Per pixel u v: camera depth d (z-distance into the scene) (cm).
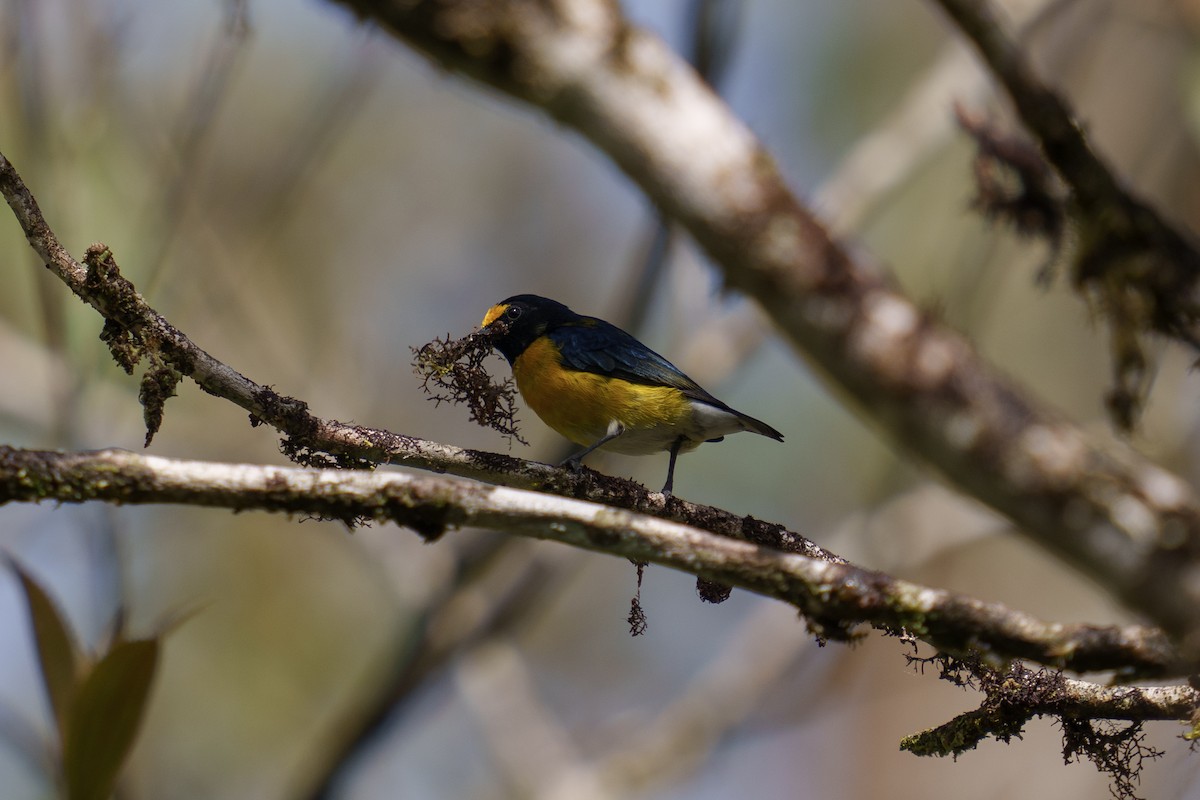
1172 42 1387
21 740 932
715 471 1540
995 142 628
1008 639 432
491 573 1258
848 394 382
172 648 1411
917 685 1555
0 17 1050
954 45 1255
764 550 457
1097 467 357
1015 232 632
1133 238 491
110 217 1070
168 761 1357
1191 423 1113
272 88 1548
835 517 1500
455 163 1747
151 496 450
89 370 1032
